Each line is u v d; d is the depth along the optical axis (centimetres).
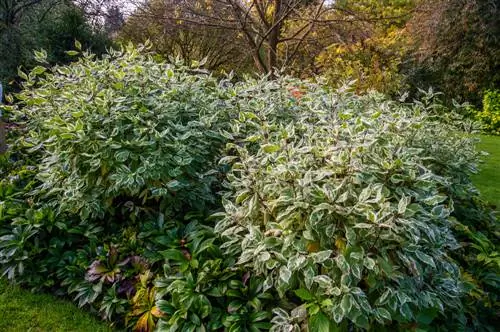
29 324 242
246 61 877
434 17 1030
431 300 205
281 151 248
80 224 294
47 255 286
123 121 294
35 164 389
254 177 235
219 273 233
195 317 218
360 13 714
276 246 217
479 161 375
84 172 288
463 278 246
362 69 736
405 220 193
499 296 254
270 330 201
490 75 1038
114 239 279
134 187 264
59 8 912
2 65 762
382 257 202
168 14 698
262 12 673
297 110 359
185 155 278
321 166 236
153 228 276
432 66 1081
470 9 1005
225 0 653
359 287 208
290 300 228
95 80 304
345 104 357
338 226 210
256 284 230
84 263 269
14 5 831
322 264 201
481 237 294
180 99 325
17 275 277
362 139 238
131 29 921
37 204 312
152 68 331
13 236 282
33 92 346
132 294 248
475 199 380
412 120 305
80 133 272
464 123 400
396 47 916
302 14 718
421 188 231
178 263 242
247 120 301
